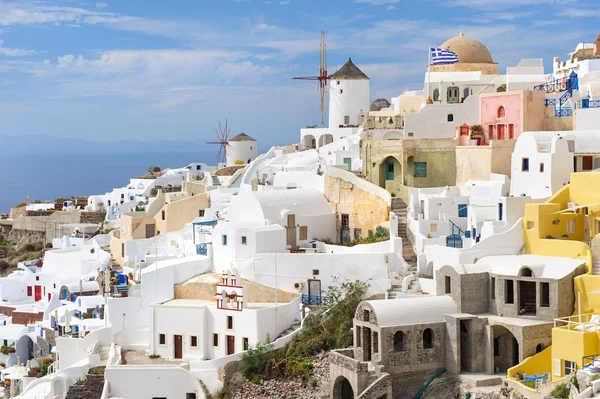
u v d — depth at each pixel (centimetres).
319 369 6600
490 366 6081
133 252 9544
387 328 6003
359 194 8400
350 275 7281
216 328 7294
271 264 7538
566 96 8581
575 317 5978
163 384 6931
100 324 8062
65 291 9175
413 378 6091
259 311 7025
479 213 7362
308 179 9225
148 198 12512
